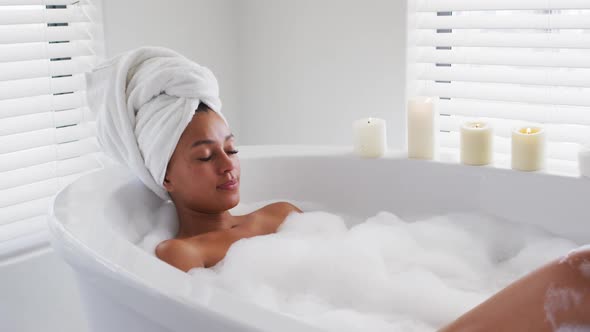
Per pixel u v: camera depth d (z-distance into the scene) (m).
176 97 1.38
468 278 1.36
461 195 1.56
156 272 0.96
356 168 1.67
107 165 2.00
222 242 1.40
